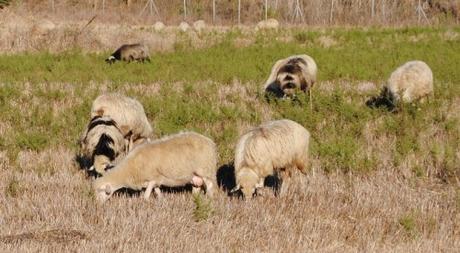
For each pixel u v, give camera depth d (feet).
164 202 107.65
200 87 212.64
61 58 286.66
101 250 87.51
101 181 108.17
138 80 229.86
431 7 640.99
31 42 318.65
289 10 615.16
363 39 374.63
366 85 222.07
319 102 176.55
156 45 330.13
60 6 589.32
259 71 244.22
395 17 616.39
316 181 122.01
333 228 99.40
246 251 89.51
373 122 166.81
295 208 108.37
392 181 125.39
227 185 121.39
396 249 91.45
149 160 107.86
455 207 110.01
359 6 614.75
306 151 112.88
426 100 180.34
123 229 95.50
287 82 179.83
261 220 101.45
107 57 291.79
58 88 209.46
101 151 118.32
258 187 109.19
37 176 125.70
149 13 618.03
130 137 131.85
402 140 146.30
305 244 92.68
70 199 110.11
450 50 321.93
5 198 112.47
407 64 183.52
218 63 269.23
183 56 300.40
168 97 190.90
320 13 608.19
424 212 107.65
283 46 335.47
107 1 627.87
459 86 210.18
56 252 86.69
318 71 246.27
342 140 143.95
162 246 89.92
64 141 148.97
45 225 98.58
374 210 108.37
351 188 119.55
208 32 396.16
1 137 150.41
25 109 180.55
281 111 169.58
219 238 93.20
